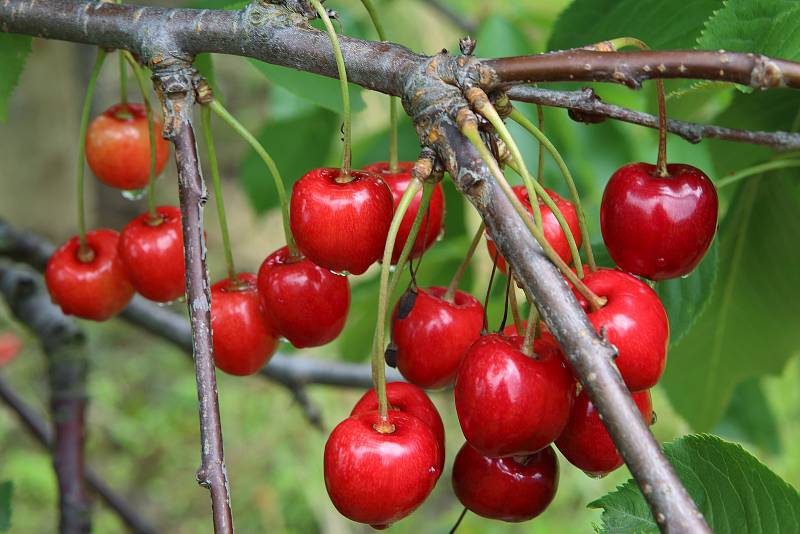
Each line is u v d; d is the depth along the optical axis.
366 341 0.66
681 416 0.56
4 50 0.47
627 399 0.35
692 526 0.34
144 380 1.44
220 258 1.61
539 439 0.38
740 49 0.41
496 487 0.41
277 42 0.41
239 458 1.31
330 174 0.41
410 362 0.42
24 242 0.61
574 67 0.38
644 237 0.40
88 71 1.60
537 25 0.66
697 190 0.40
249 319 0.45
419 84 0.39
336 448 0.39
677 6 0.47
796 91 0.50
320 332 0.44
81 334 0.60
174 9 0.42
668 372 0.56
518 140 0.60
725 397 0.56
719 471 0.40
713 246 0.48
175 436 1.39
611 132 0.63
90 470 0.70
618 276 0.39
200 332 0.40
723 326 0.54
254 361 0.45
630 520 0.40
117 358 1.45
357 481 0.39
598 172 0.62
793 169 0.50
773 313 0.53
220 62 1.60
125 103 0.49
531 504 0.41
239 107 1.61
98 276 0.47
